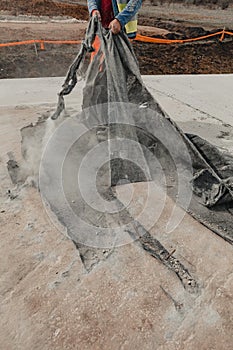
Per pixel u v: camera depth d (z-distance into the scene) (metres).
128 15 2.67
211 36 13.70
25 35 11.41
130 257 1.95
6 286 1.75
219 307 1.66
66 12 15.60
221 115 4.50
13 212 2.29
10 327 1.55
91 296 1.70
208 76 6.59
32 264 1.88
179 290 1.75
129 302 1.68
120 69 2.75
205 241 2.09
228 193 2.39
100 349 1.47
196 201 2.43
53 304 1.66
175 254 1.98
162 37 13.08
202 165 2.63
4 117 3.94
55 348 1.47
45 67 9.39
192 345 1.49
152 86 5.72
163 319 1.60
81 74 3.20
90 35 2.79
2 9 14.40
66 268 1.87
